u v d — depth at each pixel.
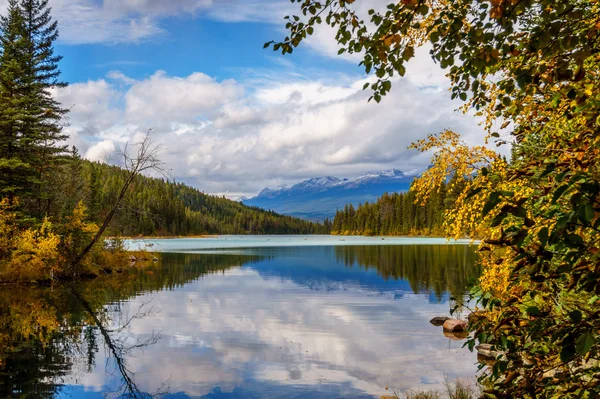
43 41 39.03
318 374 9.64
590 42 2.47
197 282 26.27
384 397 7.91
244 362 10.49
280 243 91.62
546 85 2.75
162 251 59.09
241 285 24.77
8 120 29.67
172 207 125.06
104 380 9.31
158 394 8.55
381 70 2.83
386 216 138.62
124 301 19.44
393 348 11.62
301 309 17.36
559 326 2.33
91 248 30.69
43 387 8.93
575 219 1.96
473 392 8.00
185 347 11.89
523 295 2.82
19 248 25.66
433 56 2.70
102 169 77.38
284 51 3.11
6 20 35.56
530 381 2.49
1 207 27.30
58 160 34.28
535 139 3.76
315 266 36.78
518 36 2.51
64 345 12.11
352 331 13.59
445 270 31.94
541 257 2.21
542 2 2.20
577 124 3.16
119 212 33.88
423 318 15.54
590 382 2.28
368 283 25.31
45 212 31.67
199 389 8.78
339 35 2.94
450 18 2.54
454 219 5.00
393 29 2.62
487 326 2.79
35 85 33.16
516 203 2.13
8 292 22.03
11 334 13.37
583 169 2.32
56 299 19.94
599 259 2.00
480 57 2.49
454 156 4.89
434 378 9.23
